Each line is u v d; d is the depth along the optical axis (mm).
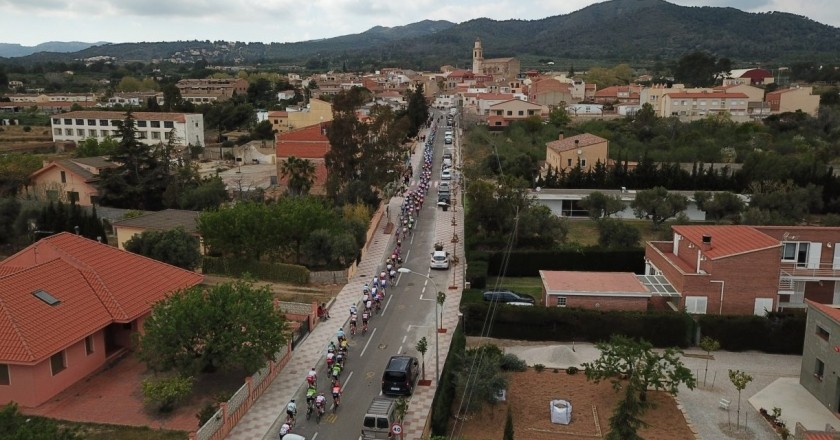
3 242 66812
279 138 112000
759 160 93500
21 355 34656
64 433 26016
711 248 49906
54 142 153750
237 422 35562
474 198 69812
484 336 48406
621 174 91312
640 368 37625
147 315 43406
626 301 49250
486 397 37156
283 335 40219
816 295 51594
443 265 64062
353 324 48781
